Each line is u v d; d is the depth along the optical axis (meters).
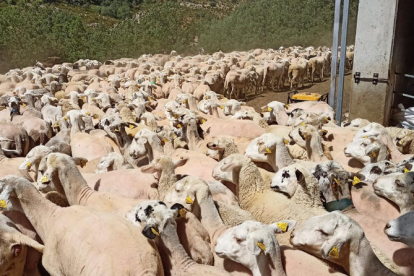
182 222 1.94
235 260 1.77
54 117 4.62
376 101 4.29
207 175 2.65
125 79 7.04
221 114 4.94
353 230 1.73
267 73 7.98
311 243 1.77
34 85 6.08
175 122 3.35
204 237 1.97
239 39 14.62
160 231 1.79
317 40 14.18
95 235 1.73
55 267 1.82
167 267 1.79
